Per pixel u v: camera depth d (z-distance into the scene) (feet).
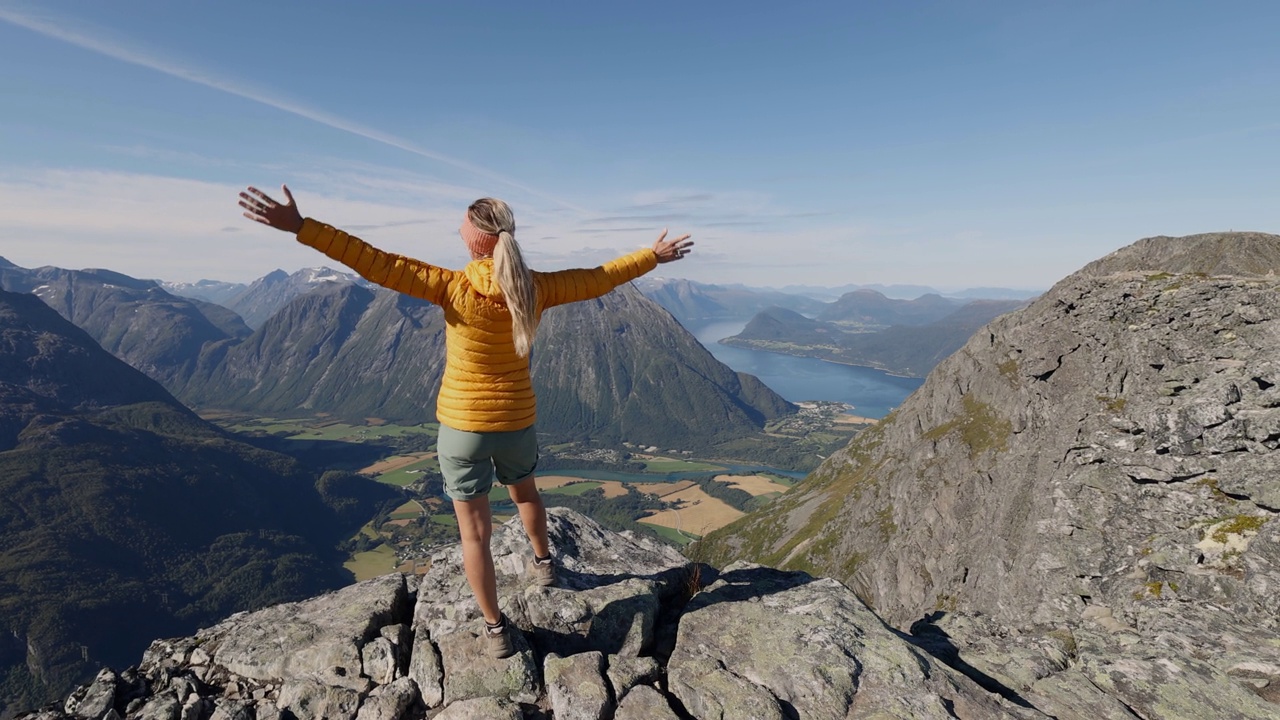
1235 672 10.52
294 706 8.29
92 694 8.40
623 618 9.48
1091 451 25.70
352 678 8.75
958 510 97.09
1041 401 63.77
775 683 8.20
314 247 7.39
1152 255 127.65
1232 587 15.79
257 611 10.64
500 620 8.66
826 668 8.32
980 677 9.98
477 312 7.69
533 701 8.30
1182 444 21.86
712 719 7.68
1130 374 34.01
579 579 10.69
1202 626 12.73
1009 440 96.99
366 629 9.57
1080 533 22.71
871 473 181.06
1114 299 53.11
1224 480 19.99
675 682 8.25
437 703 8.32
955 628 12.48
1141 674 10.06
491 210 7.84
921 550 103.40
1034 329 77.25
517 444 8.31
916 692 8.00
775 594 10.36
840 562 145.38
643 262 8.72
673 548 12.69
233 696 8.70
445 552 12.10
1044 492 36.11
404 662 9.04
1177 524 20.30
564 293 8.20
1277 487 18.11
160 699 8.38
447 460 8.12
